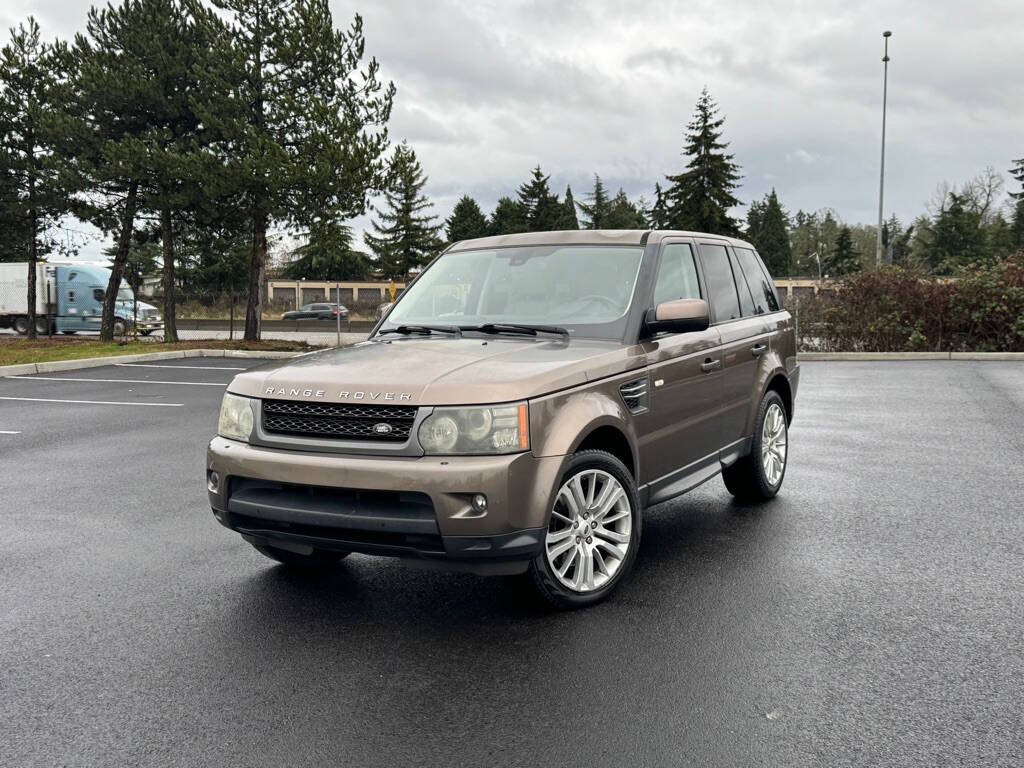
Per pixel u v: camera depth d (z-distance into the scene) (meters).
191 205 25.98
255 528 4.15
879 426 9.91
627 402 4.50
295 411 3.99
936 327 19.36
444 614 4.21
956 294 19.03
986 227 79.31
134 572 4.97
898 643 3.76
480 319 5.14
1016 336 18.77
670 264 5.34
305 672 3.56
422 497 3.69
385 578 4.79
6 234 28.14
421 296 5.54
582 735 2.99
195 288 64.12
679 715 3.13
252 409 4.14
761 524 5.81
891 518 5.91
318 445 3.90
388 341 4.88
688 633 3.90
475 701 3.27
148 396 14.11
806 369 16.89
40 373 18.23
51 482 7.60
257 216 25.88
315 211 25.36
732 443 5.86
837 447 8.64
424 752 2.90
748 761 2.80
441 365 4.06
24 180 27.06
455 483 3.65
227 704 3.29
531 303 5.10
